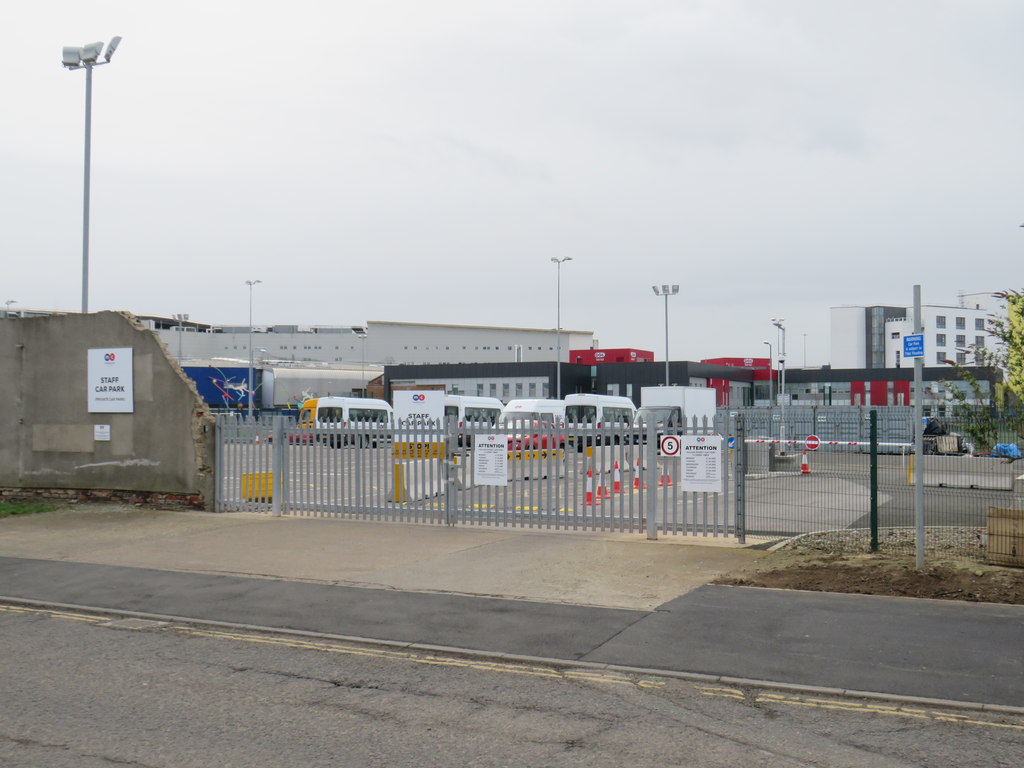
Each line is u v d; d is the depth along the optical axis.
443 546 13.04
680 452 13.58
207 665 7.39
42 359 18.47
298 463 16.52
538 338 119.69
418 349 119.25
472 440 15.09
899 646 7.65
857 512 15.89
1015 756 5.39
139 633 8.51
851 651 7.53
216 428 17.09
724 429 14.81
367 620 8.82
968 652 7.46
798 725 5.93
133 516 16.41
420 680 6.96
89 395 18.02
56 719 6.03
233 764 5.25
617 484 18.09
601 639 8.02
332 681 6.93
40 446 18.44
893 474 21.62
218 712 6.19
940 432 16.83
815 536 12.97
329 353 119.12
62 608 9.57
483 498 18.38
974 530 13.15
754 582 10.28
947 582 9.87
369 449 15.93
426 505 16.08
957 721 5.99
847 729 5.85
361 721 6.00
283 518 16.09
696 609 9.05
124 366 17.73
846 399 80.25
